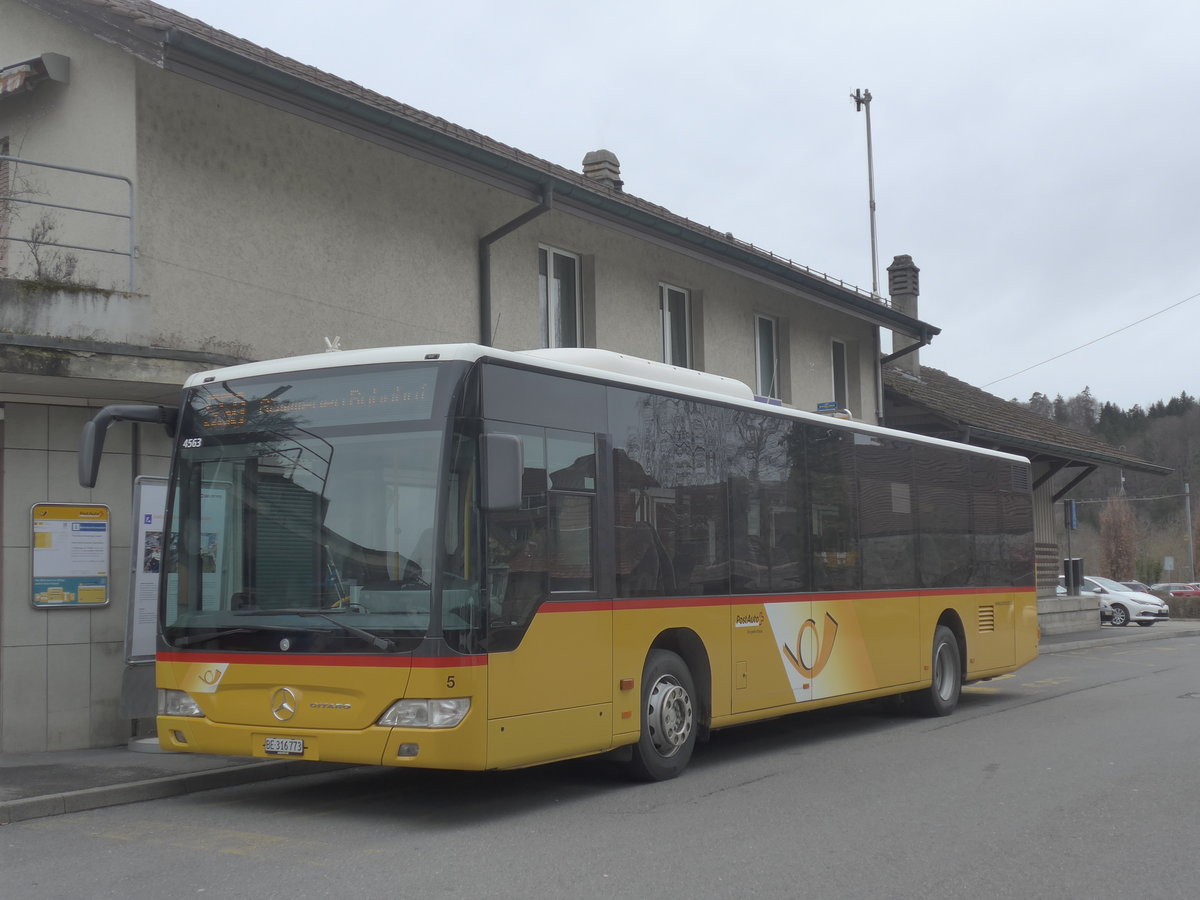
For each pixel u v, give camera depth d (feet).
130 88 36.06
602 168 66.90
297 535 25.53
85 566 36.01
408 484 24.77
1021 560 52.47
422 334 45.85
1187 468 338.95
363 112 39.50
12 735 34.42
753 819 25.34
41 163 33.35
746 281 67.72
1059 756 34.12
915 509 44.06
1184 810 26.13
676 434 31.58
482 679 24.25
